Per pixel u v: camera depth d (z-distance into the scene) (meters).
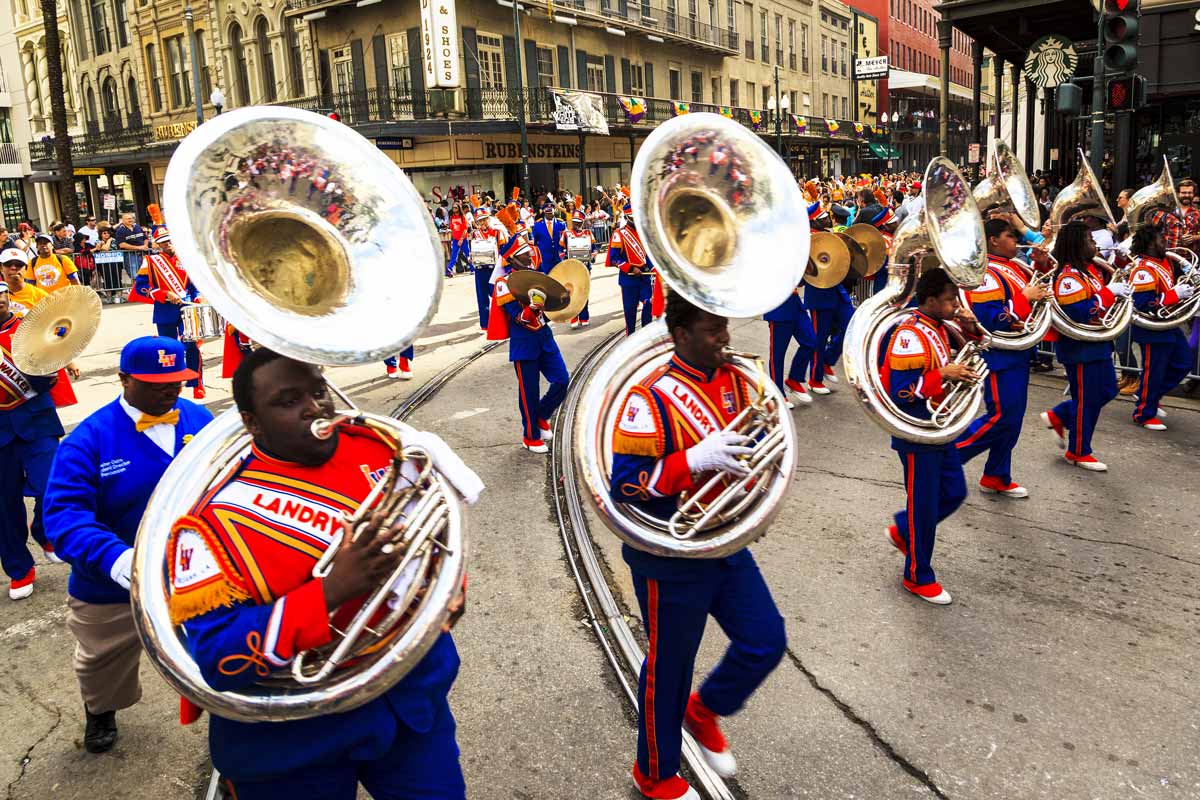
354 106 29.05
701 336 2.57
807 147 49.16
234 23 31.70
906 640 3.96
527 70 30.95
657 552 2.59
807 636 4.03
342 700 1.82
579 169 34.38
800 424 7.60
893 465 6.42
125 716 3.61
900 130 59.72
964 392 4.12
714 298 2.44
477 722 3.44
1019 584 4.48
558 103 29.97
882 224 10.62
